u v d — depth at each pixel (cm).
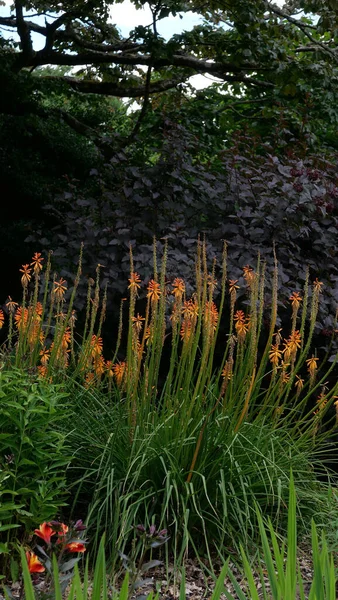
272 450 413
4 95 1080
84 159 1163
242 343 441
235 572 365
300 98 1093
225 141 1131
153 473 396
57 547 211
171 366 419
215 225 678
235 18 1012
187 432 406
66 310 632
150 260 612
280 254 633
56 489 353
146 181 673
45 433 358
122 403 469
